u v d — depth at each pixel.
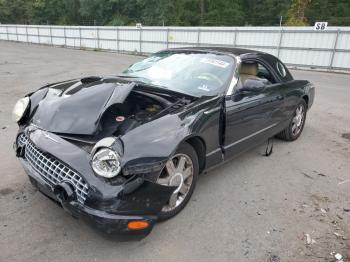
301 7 35.38
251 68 4.17
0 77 11.59
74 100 3.02
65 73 13.16
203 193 3.54
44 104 3.16
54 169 2.53
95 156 2.35
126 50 29.09
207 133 3.15
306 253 2.67
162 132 2.66
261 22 43.72
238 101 3.61
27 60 18.55
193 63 4.07
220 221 3.04
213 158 3.37
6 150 4.53
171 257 2.56
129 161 2.36
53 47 33.53
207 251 2.65
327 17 38.19
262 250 2.68
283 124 4.86
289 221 3.10
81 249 2.60
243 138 3.83
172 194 2.85
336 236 2.89
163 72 4.05
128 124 2.77
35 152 2.74
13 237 2.70
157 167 2.48
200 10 45.34
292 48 19.33
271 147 4.74
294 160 4.59
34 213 3.03
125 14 51.44
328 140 5.58
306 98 5.47
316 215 3.22
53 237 2.72
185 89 3.64
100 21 54.56
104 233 2.36
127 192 2.36
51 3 62.78
